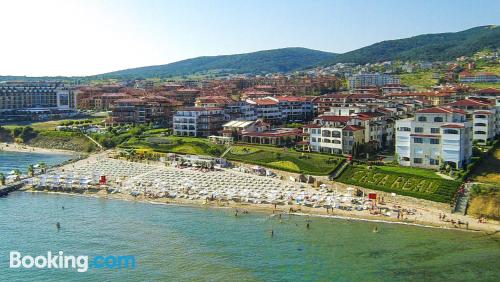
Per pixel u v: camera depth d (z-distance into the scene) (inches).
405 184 6254.9
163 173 7662.4
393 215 5531.5
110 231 5157.5
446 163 6707.7
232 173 7519.7
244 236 4977.9
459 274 4065.0
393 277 4013.3
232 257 4441.4
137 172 7819.9
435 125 6919.3
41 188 7066.9
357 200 5940.0
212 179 7175.2
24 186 7180.1
